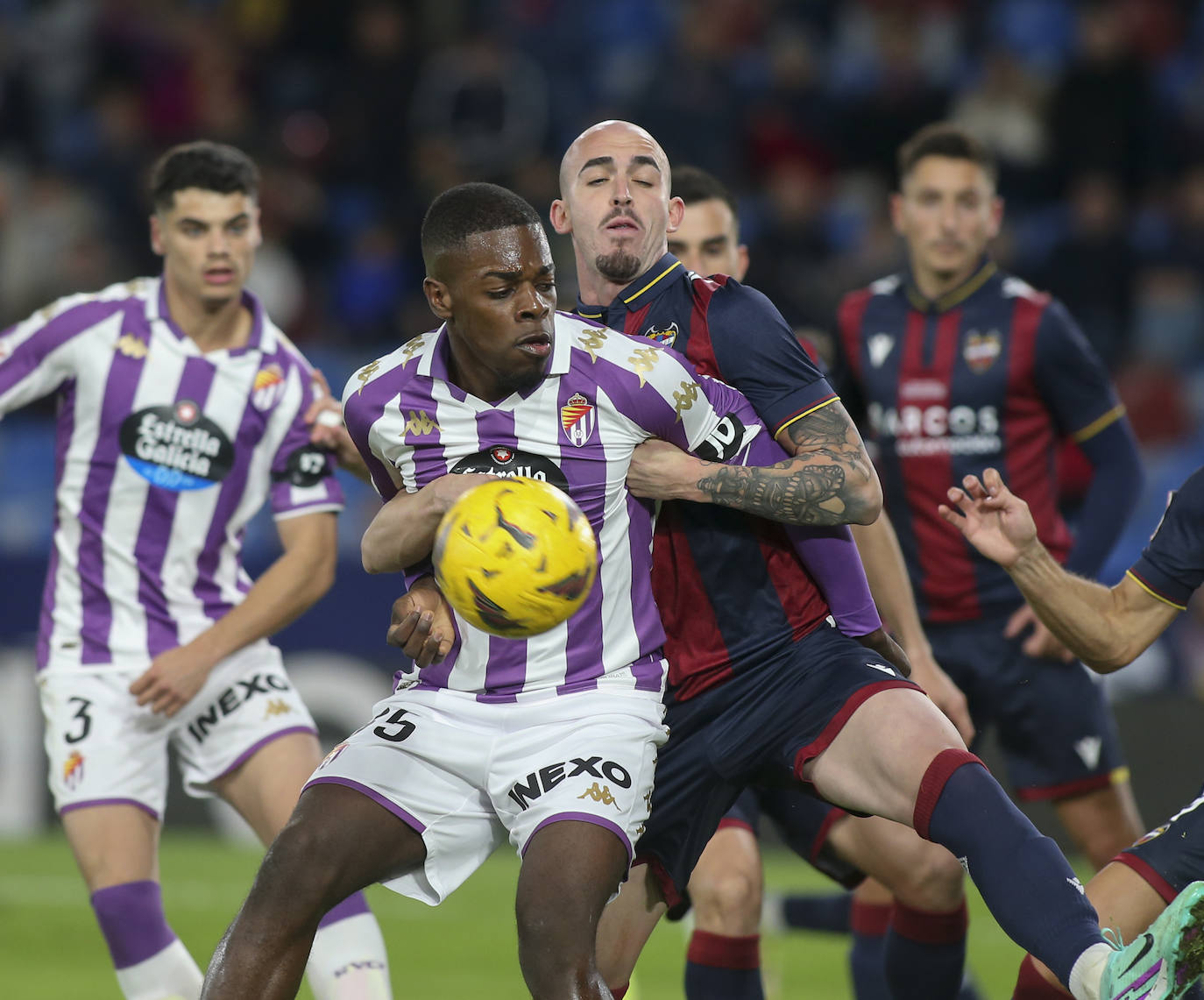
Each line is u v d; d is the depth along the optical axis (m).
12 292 47.00
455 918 28.61
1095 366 21.42
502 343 13.09
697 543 14.75
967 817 13.18
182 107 51.84
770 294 41.69
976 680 21.42
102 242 48.38
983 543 14.91
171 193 18.23
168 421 18.33
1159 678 34.75
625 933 15.56
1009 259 46.97
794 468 13.92
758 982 17.83
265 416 18.61
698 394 13.95
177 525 18.41
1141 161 50.06
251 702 18.11
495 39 53.34
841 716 14.12
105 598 18.33
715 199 19.84
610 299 15.21
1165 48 55.88
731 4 55.81
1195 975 11.84
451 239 13.06
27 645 37.53
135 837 17.61
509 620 12.77
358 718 35.00
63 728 17.91
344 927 16.95
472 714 13.80
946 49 56.81
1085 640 15.22
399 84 50.91
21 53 53.97
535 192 47.50
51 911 27.88
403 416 13.88
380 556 13.95
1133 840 21.61
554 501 12.90
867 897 19.83
